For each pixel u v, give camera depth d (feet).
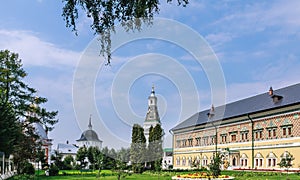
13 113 122.62
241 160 159.02
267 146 143.43
